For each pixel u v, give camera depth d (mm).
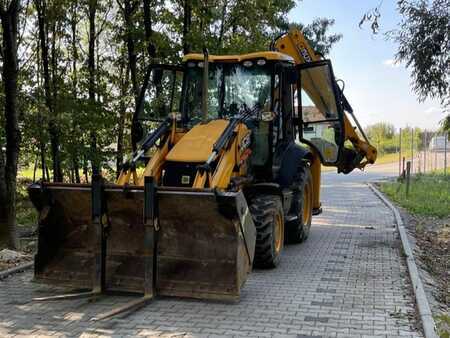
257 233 7199
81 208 6242
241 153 7121
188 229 5895
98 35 13789
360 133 10430
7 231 8359
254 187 7625
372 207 15344
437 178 25000
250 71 7957
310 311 5781
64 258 6355
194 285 5867
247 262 6023
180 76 8398
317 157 9742
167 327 5285
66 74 12703
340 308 5891
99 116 11688
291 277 7164
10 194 8367
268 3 14906
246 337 5035
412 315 5672
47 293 6391
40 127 10609
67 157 11805
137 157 6730
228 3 14641
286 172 8273
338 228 11289
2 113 10281
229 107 7930
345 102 9883
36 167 14664
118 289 6102
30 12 12438
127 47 13148
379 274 7344
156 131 7027
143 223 6062
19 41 12164
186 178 6672
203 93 7371
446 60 9102
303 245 9344
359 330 5238
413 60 9188
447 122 11062
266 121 7758
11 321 5457
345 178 30234
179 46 12445
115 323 5383
